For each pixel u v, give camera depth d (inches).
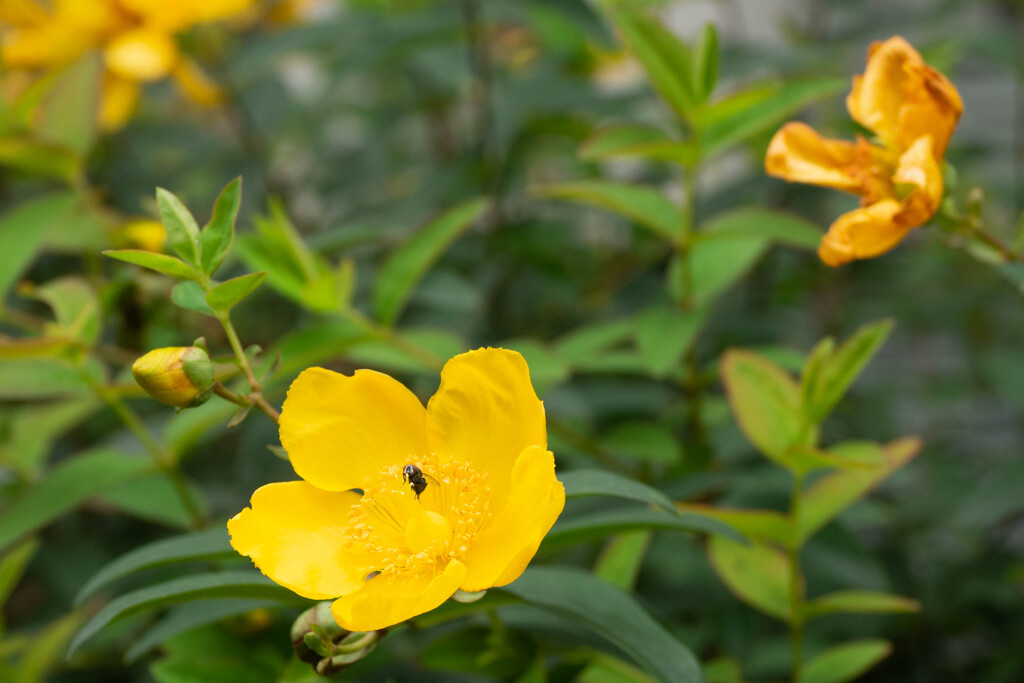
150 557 23.9
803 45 38.9
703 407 29.1
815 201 35.7
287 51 37.3
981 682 32.1
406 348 26.8
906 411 45.3
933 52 36.6
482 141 36.5
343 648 23.1
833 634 30.5
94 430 34.2
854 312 41.1
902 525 35.3
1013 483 27.4
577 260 37.5
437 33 35.0
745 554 26.0
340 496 23.7
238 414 23.4
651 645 23.5
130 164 39.5
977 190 24.6
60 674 29.3
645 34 26.4
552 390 28.0
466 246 34.8
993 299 39.2
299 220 42.2
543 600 23.7
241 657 25.6
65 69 28.6
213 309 23.3
